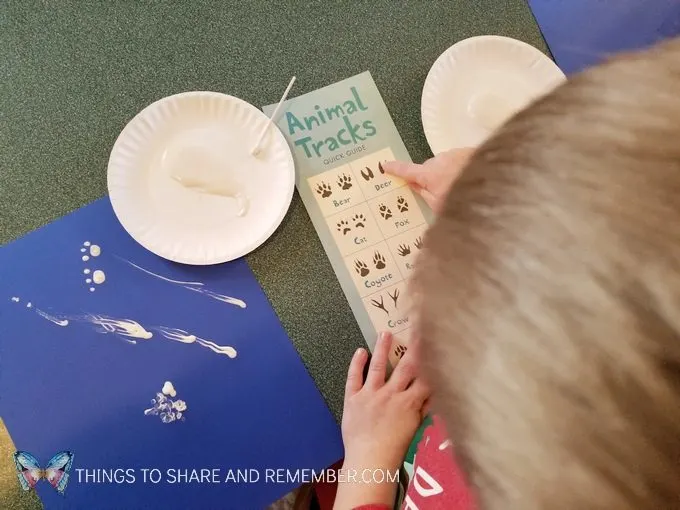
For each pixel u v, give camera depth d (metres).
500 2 0.74
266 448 0.63
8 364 0.62
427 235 0.20
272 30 0.71
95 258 0.64
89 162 0.66
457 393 0.17
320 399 0.65
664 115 0.16
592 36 0.73
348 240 0.68
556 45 0.73
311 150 0.69
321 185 0.68
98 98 0.68
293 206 0.68
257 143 0.67
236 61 0.70
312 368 0.65
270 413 0.64
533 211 0.17
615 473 0.15
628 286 0.15
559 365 0.16
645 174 0.15
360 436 0.61
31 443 0.61
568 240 0.16
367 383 0.63
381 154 0.70
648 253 0.15
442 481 0.50
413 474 0.58
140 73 0.69
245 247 0.65
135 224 0.64
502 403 0.16
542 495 0.15
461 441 0.17
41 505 0.60
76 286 0.64
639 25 0.72
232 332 0.65
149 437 0.62
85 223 0.65
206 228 0.65
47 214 0.65
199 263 0.64
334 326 0.66
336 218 0.68
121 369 0.63
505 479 0.16
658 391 0.15
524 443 0.16
